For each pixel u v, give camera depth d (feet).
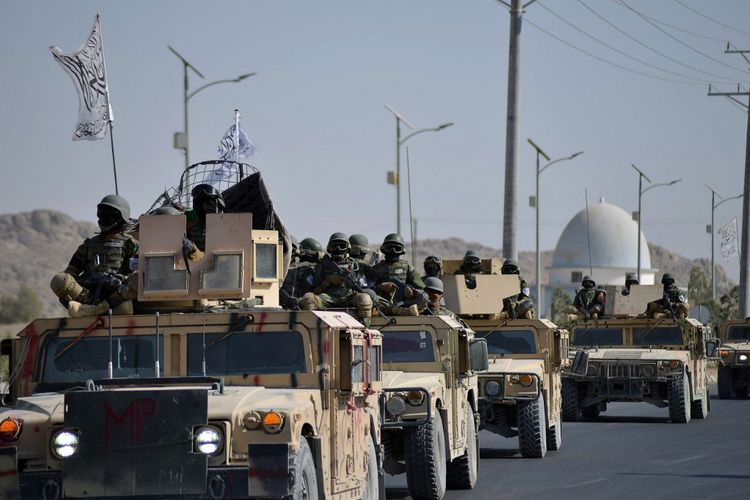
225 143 104.99
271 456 53.78
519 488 98.27
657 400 170.09
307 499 57.11
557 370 131.95
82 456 54.29
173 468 53.98
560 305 442.09
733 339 239.50
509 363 125.49
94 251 68.49
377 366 72.84
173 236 65.46
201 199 67.87
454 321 96.53
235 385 62.28
